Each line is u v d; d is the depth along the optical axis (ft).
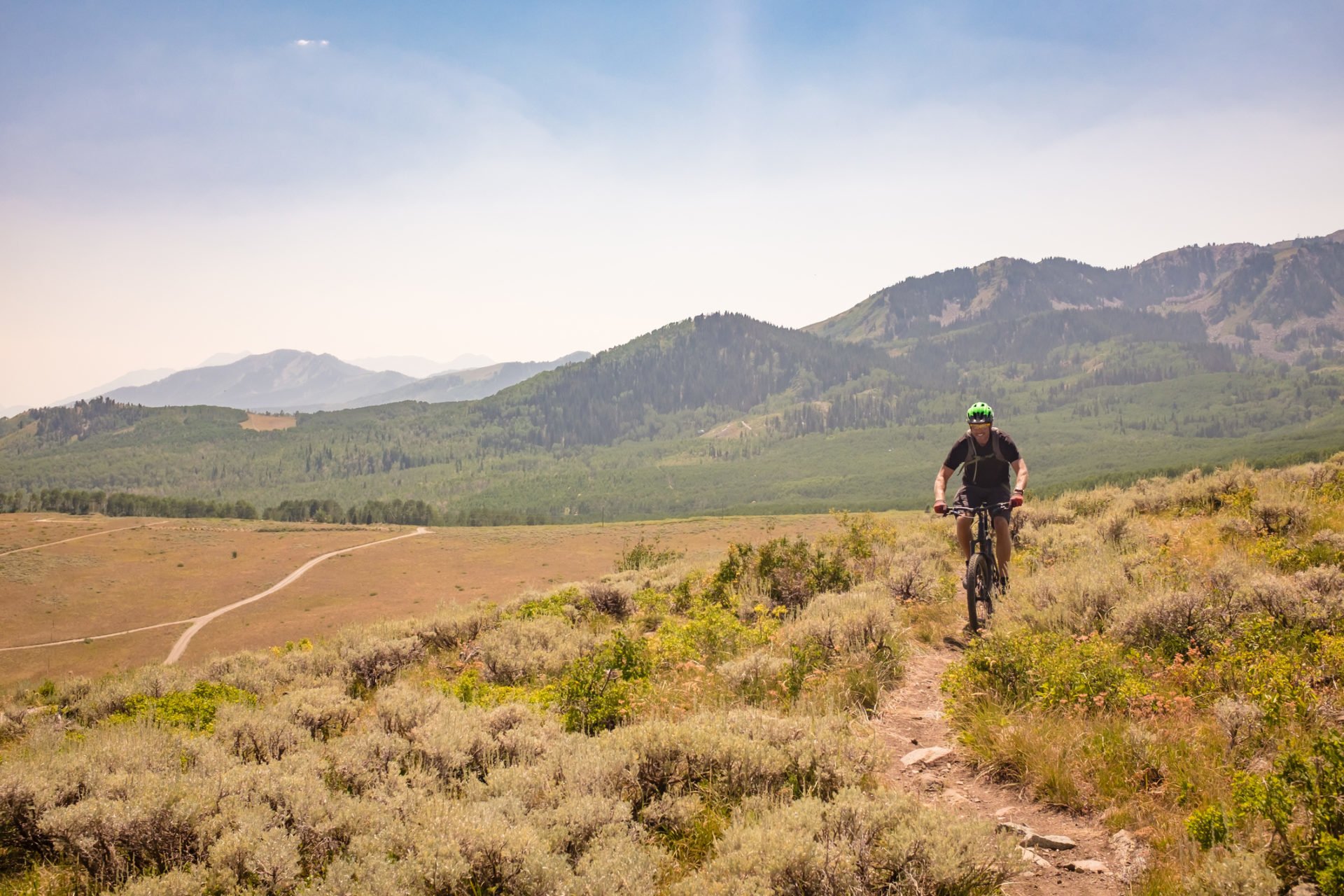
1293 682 15.23
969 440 26.84
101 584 499.92
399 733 18.80
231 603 465.47
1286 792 10.55
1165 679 17.74
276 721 18.70
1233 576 23.44
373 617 418.51
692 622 27.73
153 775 14.70
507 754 16.37
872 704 19.39
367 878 10.81
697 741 14.40
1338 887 9.12
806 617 26.18
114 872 12.51
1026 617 23.73
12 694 41.68
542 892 10.60
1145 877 10.46
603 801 12.67
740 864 10.32
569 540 631.56
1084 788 13.35
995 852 10.53
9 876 12.89
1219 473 46.32
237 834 12.28
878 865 10.54
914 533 48.88
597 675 20.30
